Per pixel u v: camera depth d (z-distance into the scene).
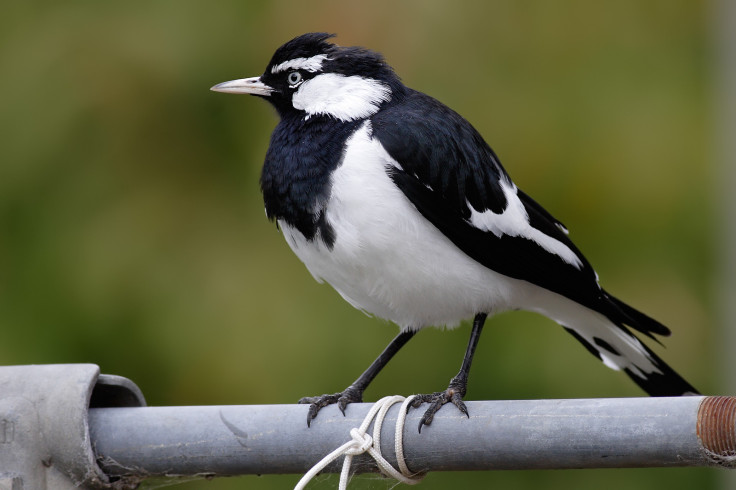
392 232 6.91
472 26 11.23
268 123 11.12
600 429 5.05
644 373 8.09
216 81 11.20
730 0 11.73
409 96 7.59
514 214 7.43
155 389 10.71
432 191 6.99
